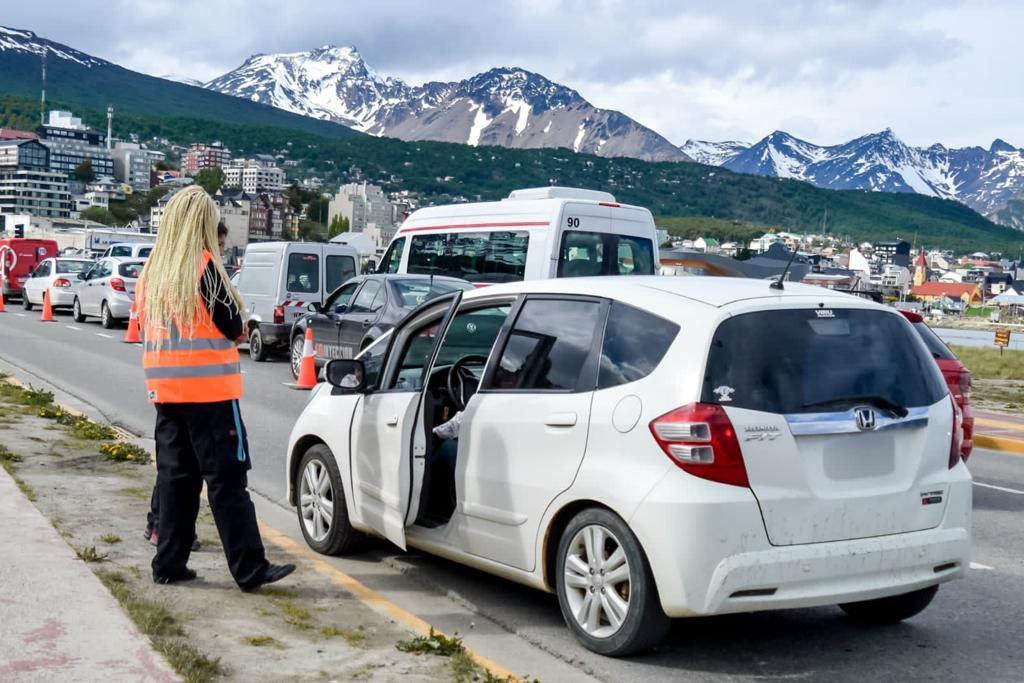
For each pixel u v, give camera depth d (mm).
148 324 5547
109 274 28781
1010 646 5684
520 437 5562
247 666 4578
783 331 5133
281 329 21375
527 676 4797
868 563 5066
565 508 5387
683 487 4828
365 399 6566
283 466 10352
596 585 5203
